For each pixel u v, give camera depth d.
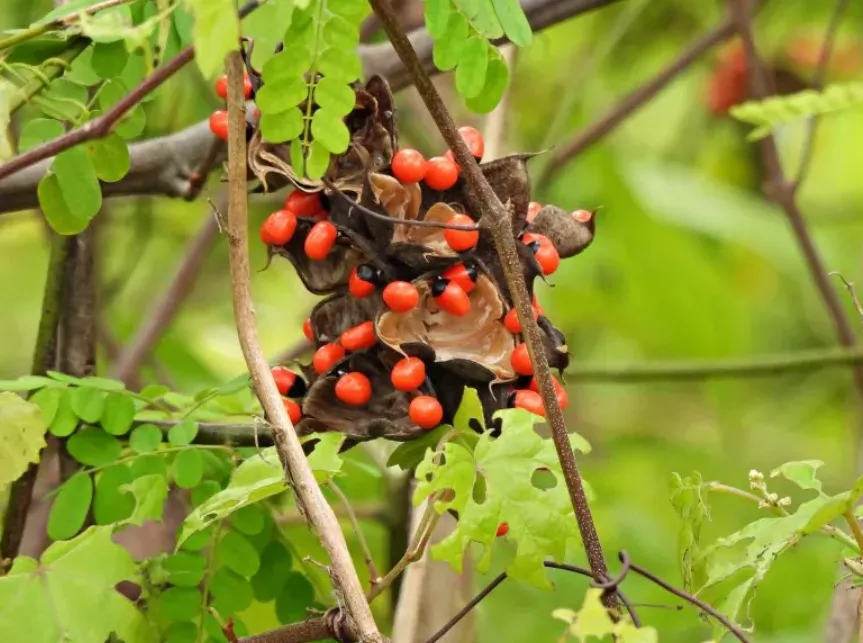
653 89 1.05
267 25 0.66
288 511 0.78
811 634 0.95
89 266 0.76
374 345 0.68
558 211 0.69
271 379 0.66
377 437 0.68
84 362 0.76
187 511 0.75
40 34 0.68
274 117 0.66
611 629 0.62
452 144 0.65
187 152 0.75
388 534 0.83
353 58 0.65
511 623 1.03
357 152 0.67
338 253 0.68
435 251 0.67
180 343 0.94
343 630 0.66
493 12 0.66
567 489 0.66
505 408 0.68
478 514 0.66
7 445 0.69
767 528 0.68
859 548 0.67
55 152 0.67
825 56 0.92
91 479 0.72
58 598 0.68
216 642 0.70
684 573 0.70
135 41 0.65
